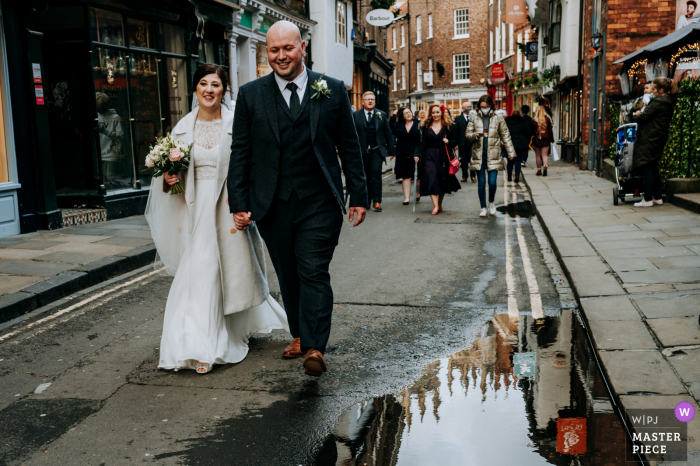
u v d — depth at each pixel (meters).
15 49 8.40
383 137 11.14
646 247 6.77
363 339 4.61
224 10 14.47
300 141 3.72
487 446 2.98
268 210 3.80
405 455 2.92
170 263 4.43
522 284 6.09
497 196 13.18
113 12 10.34
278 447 3.03
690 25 10.02
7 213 8.30
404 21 52.50
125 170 10.65
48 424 3.33
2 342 4.66
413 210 11.23
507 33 37.06
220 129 4.20
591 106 17.38
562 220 8.95
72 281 6.06
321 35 22.41
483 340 4.53
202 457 2.95
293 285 4.07
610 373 3.60
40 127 8.72
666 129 9.17
